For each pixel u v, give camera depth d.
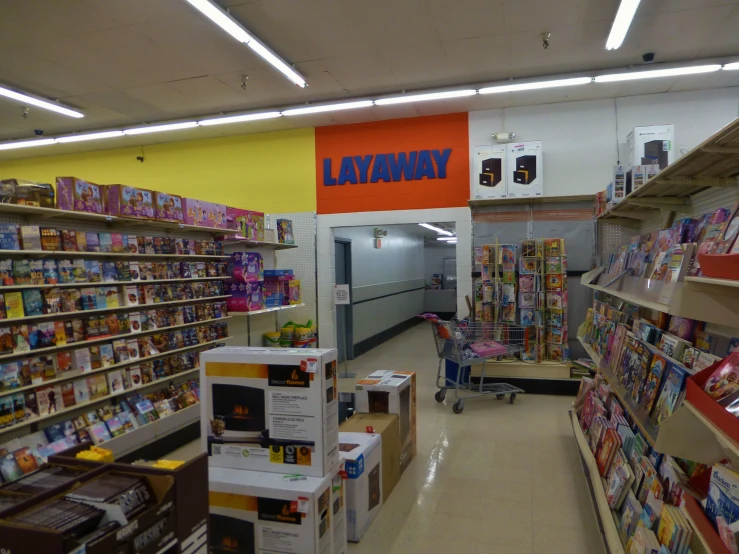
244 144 7.54
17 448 3.22
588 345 4.36
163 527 1.30
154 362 4.38
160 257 4.71
